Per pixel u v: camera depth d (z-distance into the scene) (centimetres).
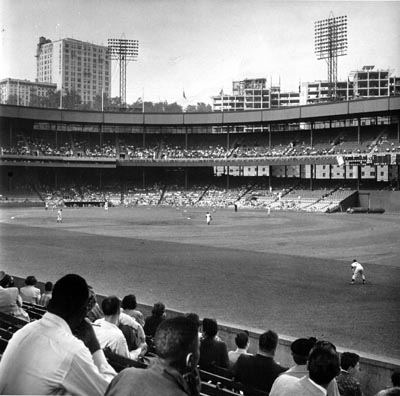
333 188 9188
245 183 10638
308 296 2058
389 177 12231
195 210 8775
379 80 13150
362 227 5472
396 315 1731
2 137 10425
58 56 12719
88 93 13012
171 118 10856
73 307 455
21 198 9862
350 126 9912
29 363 421
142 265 2850
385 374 1097
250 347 1342
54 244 3878
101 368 496
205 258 3162
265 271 2672
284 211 8588
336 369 522
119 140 11438
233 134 11325
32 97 12838
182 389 366
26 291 1589
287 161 9656
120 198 10556
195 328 389
